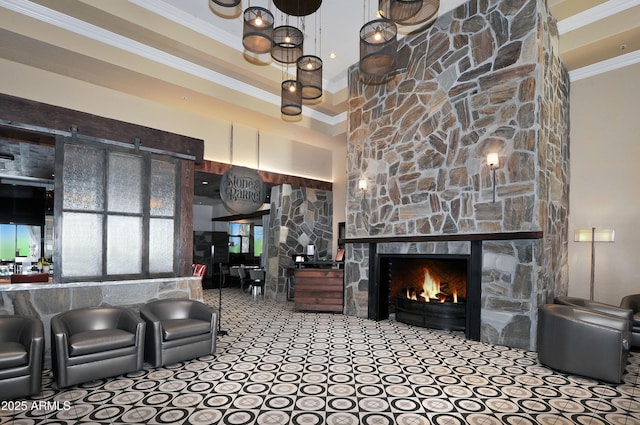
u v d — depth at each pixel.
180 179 5.10
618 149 5.59
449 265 6.21
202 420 2.79
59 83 5.92
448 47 5.80
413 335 5.39
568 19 5.38
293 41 4.23
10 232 9.09
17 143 5.24
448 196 5.62
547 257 4.97
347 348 4.68
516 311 4.77
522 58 4.93
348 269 7.11
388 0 3.31
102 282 4.28
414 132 6.20
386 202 6.57
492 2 5.29
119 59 5.64
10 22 4.71
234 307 7.88
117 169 4.54
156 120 7.01
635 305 4.82
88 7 4.93
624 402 3.16
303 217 9.54
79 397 3.17
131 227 4.62
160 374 3.71
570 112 6.09
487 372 3.84
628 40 5.10
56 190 4.08
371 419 2.83
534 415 2.92
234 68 6.59
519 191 4.84
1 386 2.94
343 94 7.93
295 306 7.28
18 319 3.45
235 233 15.26
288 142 9.28
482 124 5.29
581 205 5.91
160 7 5.50
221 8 5.45
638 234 5.38
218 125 7.94
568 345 3.74
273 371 3.82
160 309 4.36
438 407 3.04
